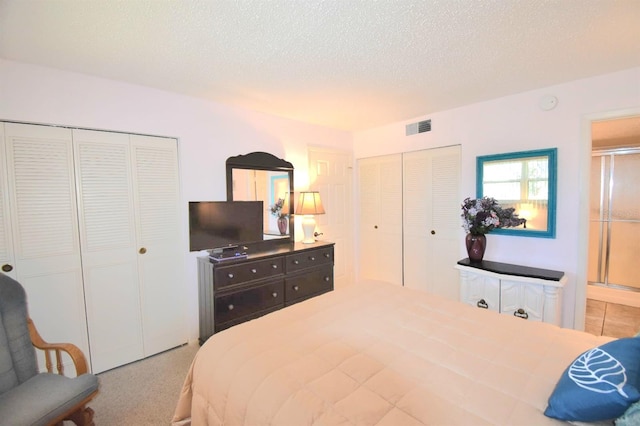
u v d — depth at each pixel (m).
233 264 2.55
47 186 2.09
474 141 3.02
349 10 1.45
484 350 1.32
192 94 2.63
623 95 2.23
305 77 2.26
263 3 1.39
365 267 4.21
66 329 2.19
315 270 3.19
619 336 2.78
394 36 1.70
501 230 2.89
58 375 1.59
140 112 2.43
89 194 2.25
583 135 2.42
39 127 2.05
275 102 2.86
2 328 1.58
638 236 3.49
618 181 3.57
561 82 2.46
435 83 2.43
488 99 2.87
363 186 4.18
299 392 1.07
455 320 1.63
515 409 0.97
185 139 2.67
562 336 1.42
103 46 1.77
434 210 3.44
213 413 1.25
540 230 2.66
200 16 1.49
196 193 2.76
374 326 1.58
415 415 0.96
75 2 1.35
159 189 2.57
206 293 2.60
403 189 3.72
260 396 1.10
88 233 2.25
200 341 2.76
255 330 1.54
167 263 2.63
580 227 2.47
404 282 3.78
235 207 2.80
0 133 1.93
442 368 1.20
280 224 3.34
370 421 0.94
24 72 1.97
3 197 1.95
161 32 1.63
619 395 0.80
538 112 2.62
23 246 2.02
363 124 3.76
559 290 2.35
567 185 2.52
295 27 1.60
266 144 3.24
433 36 1.71
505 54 1.94
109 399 2.00
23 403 1.36
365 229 4.19
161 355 2.57
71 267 2.20
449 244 3.34
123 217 2.40
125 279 2.43
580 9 1.46
